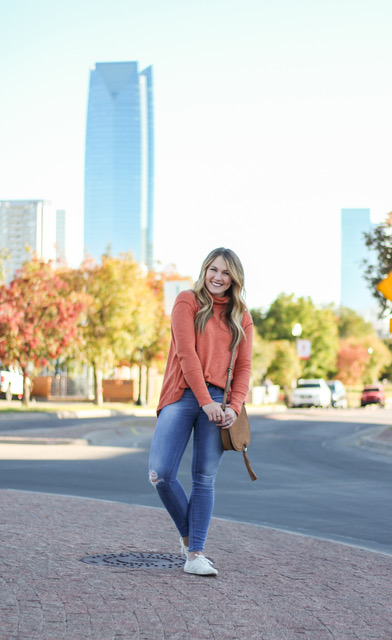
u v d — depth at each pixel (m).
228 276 5.73
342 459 18.11
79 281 44.09
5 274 37.69
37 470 14.57
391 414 43.97
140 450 19.56
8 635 4.07
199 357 5.68
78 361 45.31
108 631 4.24
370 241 24.09
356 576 6.04
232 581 5.60
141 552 6.60
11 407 37.84
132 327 44.31
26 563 5.90
